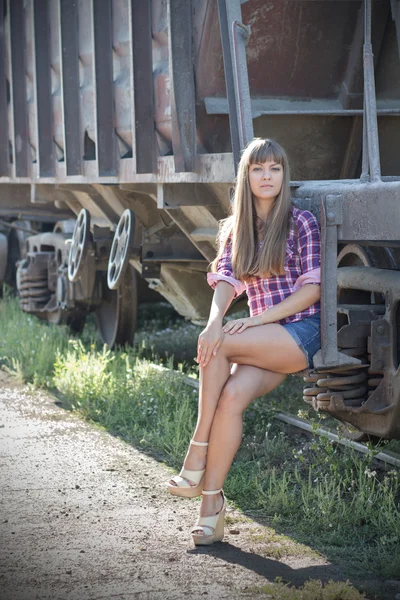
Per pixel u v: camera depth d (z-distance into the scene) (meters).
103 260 13.20
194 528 6.07
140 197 11.80
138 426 9.38
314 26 8.16
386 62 8.40
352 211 5.84
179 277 11.98
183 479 6.05
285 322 6.10
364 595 5.10
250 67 8.18
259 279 6.16
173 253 11.73
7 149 15.15
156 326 16.64
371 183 5.72
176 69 8.32
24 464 8.12
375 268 6.75
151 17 9.42
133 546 6.03
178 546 6.04
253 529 6.39
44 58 13.03
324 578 5.48
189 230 10.64
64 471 7.89
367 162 6.49
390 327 6.11
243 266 6.09
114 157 10.80
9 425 9.62
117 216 13.30
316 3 8.03
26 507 6.91
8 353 13.67
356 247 7.36
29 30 13.81
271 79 8.30
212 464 6.04
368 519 6.52
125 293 13.46
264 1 7.86
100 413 9.99
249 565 5.68
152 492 7.28
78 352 13.41
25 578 5.47
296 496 7.09
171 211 10.50
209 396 5.98
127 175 10.40
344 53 8.38
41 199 14.73
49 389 11.55
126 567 5.64
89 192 12.86
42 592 5.25
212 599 5.11
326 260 5.91
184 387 10.65
